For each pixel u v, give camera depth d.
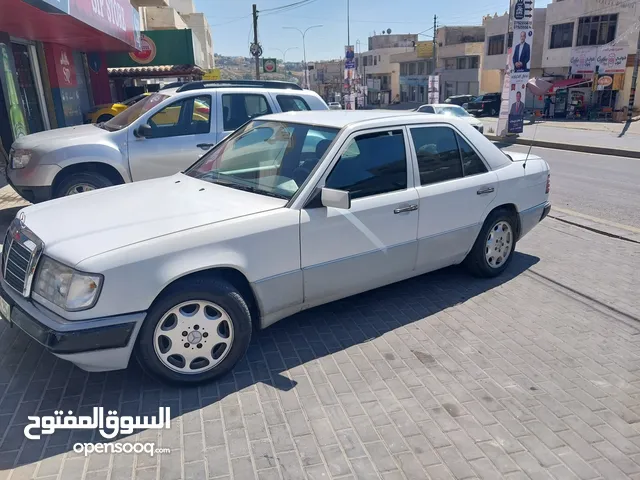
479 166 5.06
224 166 4.52
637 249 6.52
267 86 8.05
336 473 2.75
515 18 22.31
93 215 3.62
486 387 3.52
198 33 50.31
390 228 4.27
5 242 3.78
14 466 2.75
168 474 2.72
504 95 23.86
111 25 12.04
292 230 3.69
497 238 5.33
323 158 3.95
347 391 3.46
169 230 3.33
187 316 3.36
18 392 3.38
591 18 39.00
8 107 10.61
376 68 84.38
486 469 2.79
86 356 3.07
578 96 40.19
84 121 15.95
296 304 3.90
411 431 3.08
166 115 7.00
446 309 4.72
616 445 2.99
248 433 3.04
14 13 8.30
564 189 11.20
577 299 4.96
